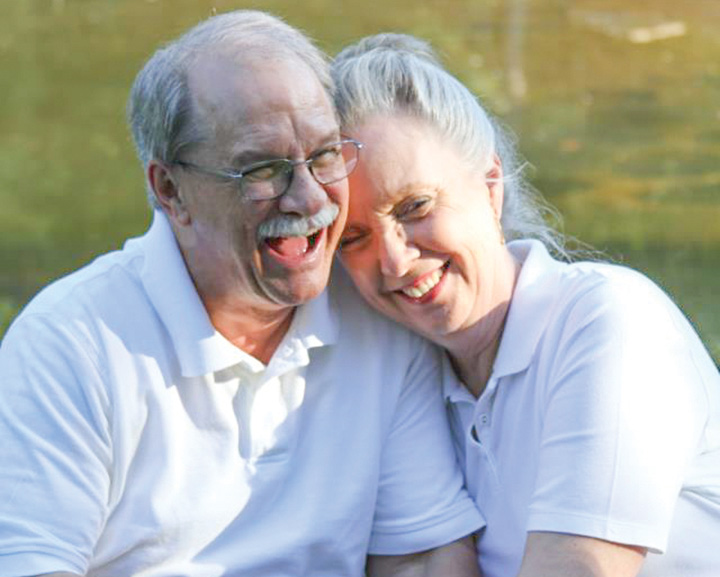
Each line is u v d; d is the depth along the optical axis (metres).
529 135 20.28
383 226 5.66
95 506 5.54
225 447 5.71
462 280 5.80
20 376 5.55
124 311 5.65
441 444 6.19
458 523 6.05
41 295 5.81
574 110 21.42
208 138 5.30
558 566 5.29
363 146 5.58
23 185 19.30
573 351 5.58
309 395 5.93
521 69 23.16
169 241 5.71
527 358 5.79
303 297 5.46
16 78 23.45
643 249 15.66
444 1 26.73
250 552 5.74
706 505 5.57
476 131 5.76
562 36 24.88
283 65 5.32
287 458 5.83
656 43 24.48
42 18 26.59
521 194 6.41
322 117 5.34
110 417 5.55
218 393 5.70
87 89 23.06
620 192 17.95
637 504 5.28
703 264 15.00
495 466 5.96
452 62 23.31
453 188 5.70
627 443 5.32
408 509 6.11
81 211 18.47
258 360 5.82
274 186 5.29
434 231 5.66
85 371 5.53
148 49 24.73
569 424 5.45
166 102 5.38
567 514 5.32
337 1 26.42
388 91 5.64
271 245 5.39
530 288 5.88
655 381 5.43
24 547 5.36
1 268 16.03
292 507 5.84
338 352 5.99
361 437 6.00
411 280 5.75
